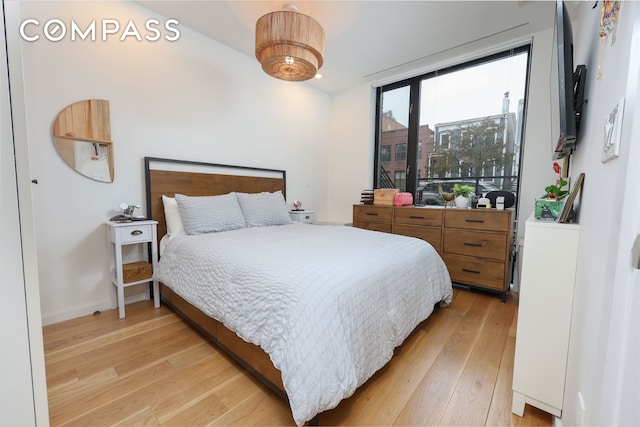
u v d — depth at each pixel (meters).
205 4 2.31
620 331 0.55
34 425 0.84
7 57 0.77
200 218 2.38
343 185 4.25
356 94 4.04
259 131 3.38
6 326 0.79
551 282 1.17
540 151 2.64
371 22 2.48
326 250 1.74
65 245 2.06
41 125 1.93
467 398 1.32
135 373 1.47
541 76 2.62
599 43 1.12
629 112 0.59
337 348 1.12
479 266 2.68
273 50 1.94
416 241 2.24
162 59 2.51
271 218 2.91
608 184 0.78
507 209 2.58
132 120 2.36
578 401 0.90
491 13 2.35
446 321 2.14
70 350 1.68
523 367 1.22
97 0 2.13
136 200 2.41
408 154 3.67
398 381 1.44
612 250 0.63
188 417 1.20
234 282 1.47
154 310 2.27
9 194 0.78
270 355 1.17
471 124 3.16
